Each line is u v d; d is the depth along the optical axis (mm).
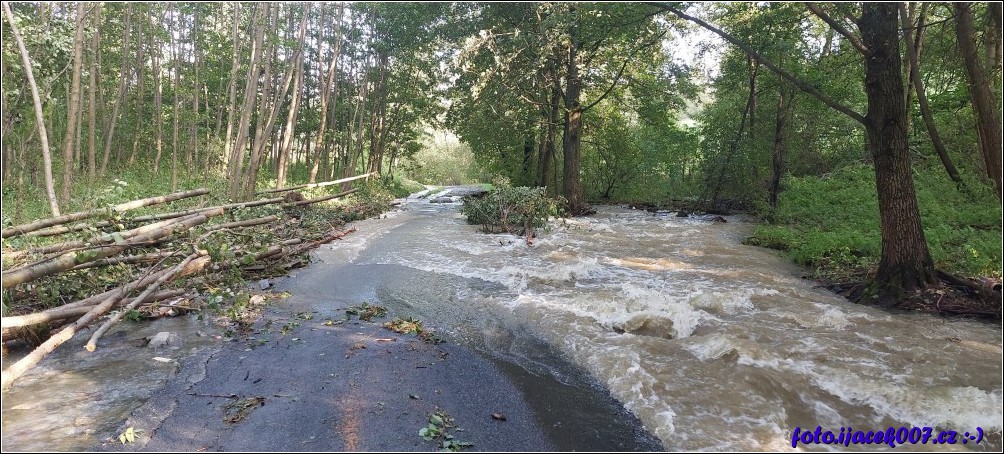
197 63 20062
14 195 11719
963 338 4977
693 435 3287
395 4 21391
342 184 21641
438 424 3439
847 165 15344
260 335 5062
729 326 5270
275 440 3195
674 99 17766
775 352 4578
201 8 19766
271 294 6508
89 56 15039
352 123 26250
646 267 8328
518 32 13531
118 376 4051
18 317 4102
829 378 4012
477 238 11125
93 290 5727
